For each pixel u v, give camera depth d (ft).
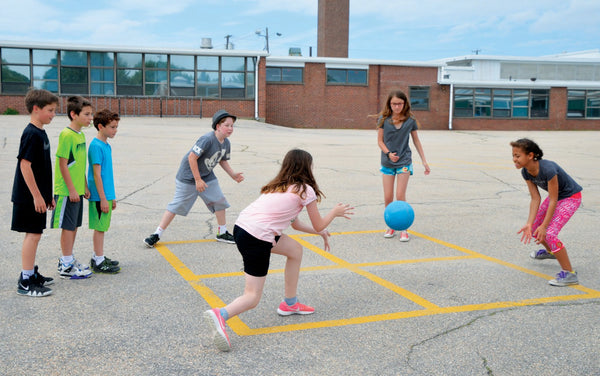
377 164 48.21
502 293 16.02
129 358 11.59
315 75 113.70
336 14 151.12
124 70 99.71
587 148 74.49
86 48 96.73
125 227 23.80
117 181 35.55
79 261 18.42
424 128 121.29
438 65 119.65
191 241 21.80
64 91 97.45
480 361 11.63
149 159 46.37
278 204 12.50
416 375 10.98
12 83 95.40
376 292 16.03
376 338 12.78
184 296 15.44
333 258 19.72
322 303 15.11
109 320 13.60
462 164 51.31
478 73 145.59
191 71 102.68
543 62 148.87
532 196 17.07
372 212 28.14
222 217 21.67
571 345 12.44
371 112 117.39
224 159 21.20
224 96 104.73
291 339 12.70
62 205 16.02
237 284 16.57
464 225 25.52
